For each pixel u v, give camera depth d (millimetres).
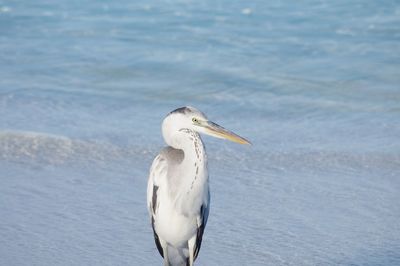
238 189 12141
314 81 18609
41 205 11344
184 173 8789
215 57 20562
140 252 9859
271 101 17203
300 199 11695
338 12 24781
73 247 9945
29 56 20984
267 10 25328
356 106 16734
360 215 11070
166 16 24859
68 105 16719
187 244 9250
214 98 17547
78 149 13828
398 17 24000
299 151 13875
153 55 20844
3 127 14953
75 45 22000
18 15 25406
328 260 9625
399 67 19547
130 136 14641
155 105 17031
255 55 20750
